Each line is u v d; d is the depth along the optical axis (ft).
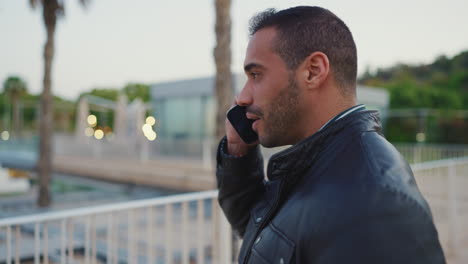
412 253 2.01
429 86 108.06
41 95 36.68
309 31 2.67
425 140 71.51
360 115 2.68
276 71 2.76
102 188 47.14
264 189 4.16
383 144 2.53
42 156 36.04
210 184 34.76
